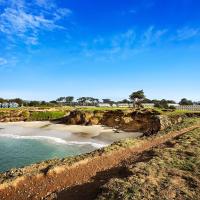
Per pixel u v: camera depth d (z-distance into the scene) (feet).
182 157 56.90
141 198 35.76
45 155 118.62
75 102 622.13
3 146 146.41
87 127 225.97
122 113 228.22
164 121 144.87
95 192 43.47
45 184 52.21
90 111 253.44
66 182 52.85
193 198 35.73
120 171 53.47
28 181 53.62
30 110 331.77
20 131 223.30
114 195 37.50
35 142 160.15
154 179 43.16
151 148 79.61
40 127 245.45
